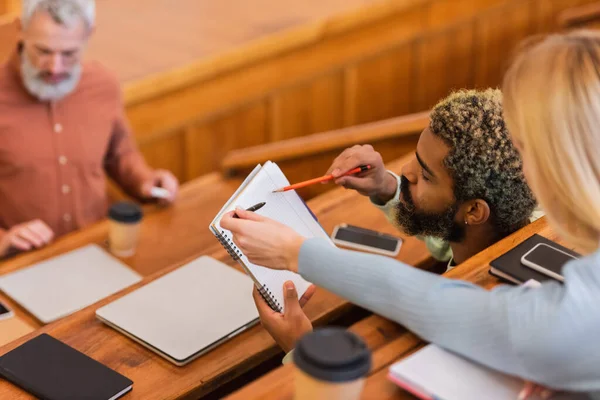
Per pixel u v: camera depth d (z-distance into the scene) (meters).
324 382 0.98
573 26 4.64
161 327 1.64
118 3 4.38
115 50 3.75
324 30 4.08
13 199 2.78
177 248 2.43
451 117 1.48
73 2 2.57
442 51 4.73
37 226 2.53
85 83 2.80
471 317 1.07
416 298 1.12
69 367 1.51
